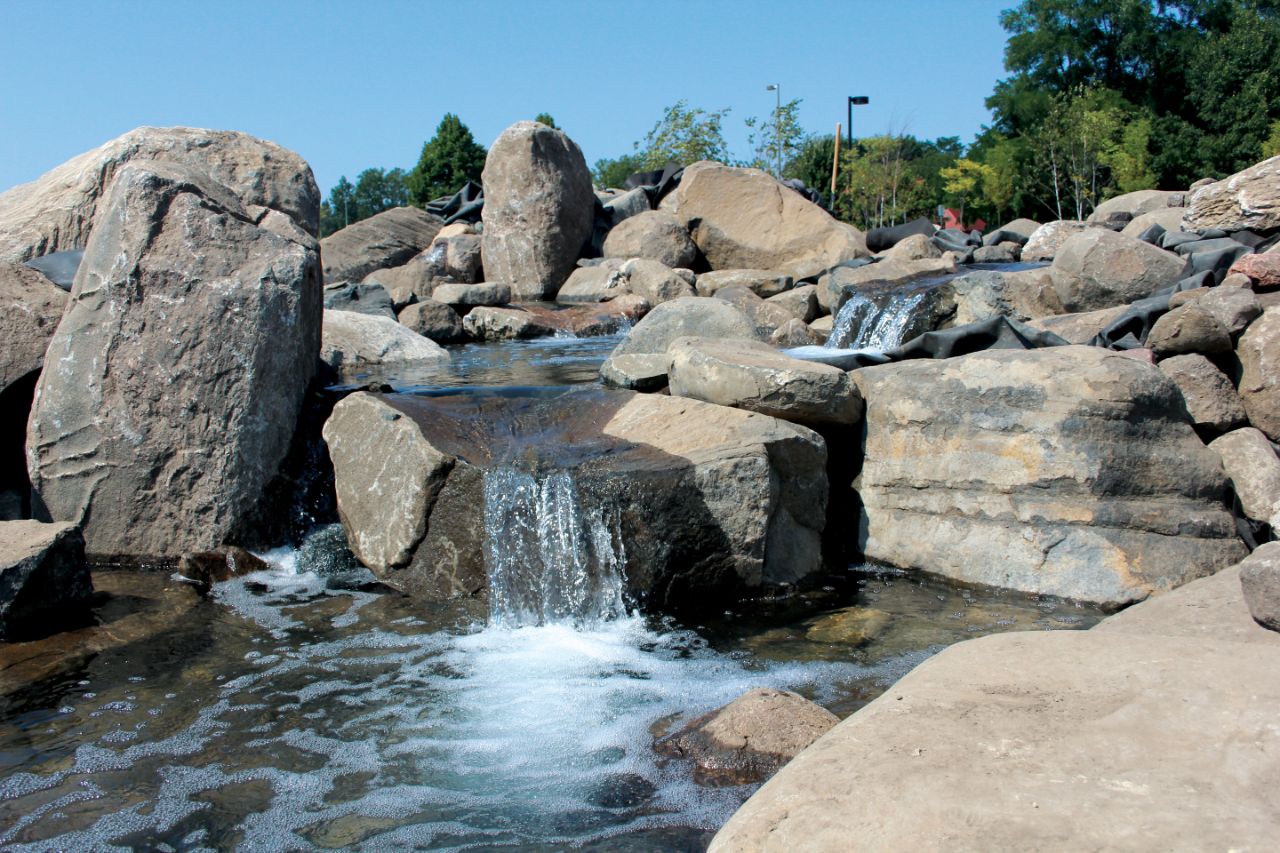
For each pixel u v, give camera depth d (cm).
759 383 738
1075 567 659
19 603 623
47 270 970
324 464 834
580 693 530
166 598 689
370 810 419
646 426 744
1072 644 371
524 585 650
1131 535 657
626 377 872
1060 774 283
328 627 634
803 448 711
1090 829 258
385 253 2356
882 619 634
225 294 775
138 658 586
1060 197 4225
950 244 1841
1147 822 259
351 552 746
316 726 498
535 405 805
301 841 398
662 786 433
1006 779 282
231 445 762
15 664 577
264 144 1383
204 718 507
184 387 762
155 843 398
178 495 759
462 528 677
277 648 600
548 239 2000
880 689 524
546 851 385
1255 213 1154
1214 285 933
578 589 644
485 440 739
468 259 2081
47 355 780
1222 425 748
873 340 1220
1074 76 5053
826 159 4322
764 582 687
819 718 461
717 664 568
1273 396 742
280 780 446
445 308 1627
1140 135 3950
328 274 2306
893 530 740
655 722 493
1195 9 4834
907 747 303
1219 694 317
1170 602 526
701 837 391
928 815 268
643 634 620
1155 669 339
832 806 277
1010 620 626
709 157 3959
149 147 1269
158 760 465
